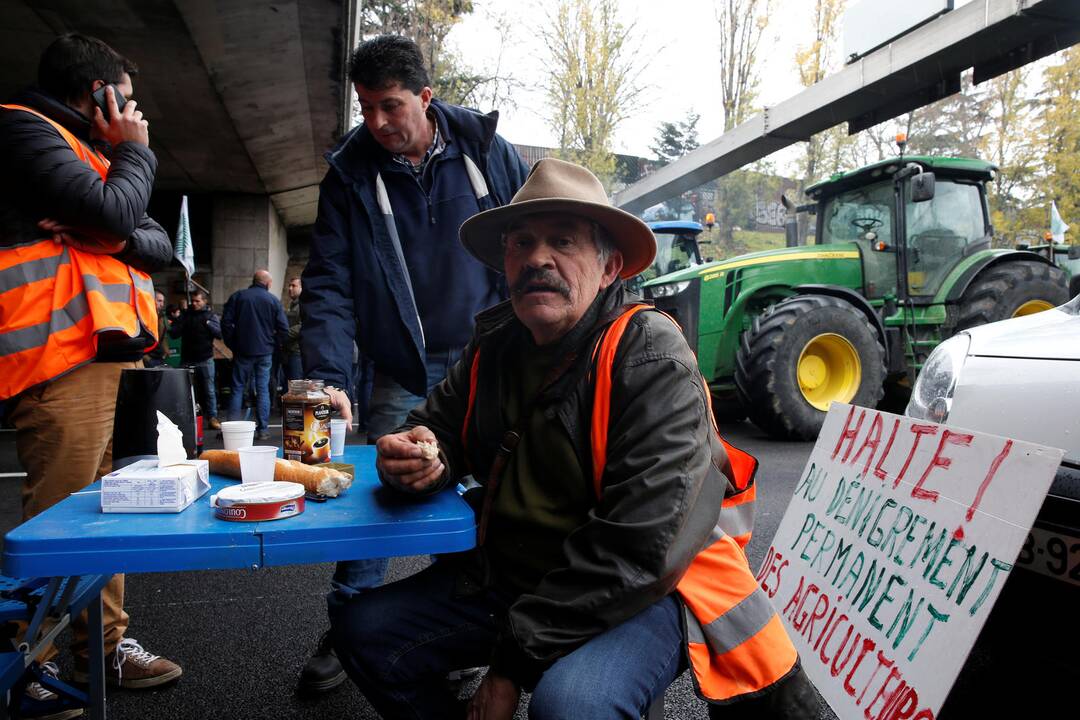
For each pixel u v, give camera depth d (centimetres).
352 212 242
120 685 232
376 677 148
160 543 118
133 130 212
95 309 199
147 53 721
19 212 194
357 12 644
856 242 766
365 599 152
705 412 136
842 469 214
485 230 168
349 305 245
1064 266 1001
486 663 154
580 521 142
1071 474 188
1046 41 514
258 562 122
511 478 146
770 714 133
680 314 741
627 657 124
